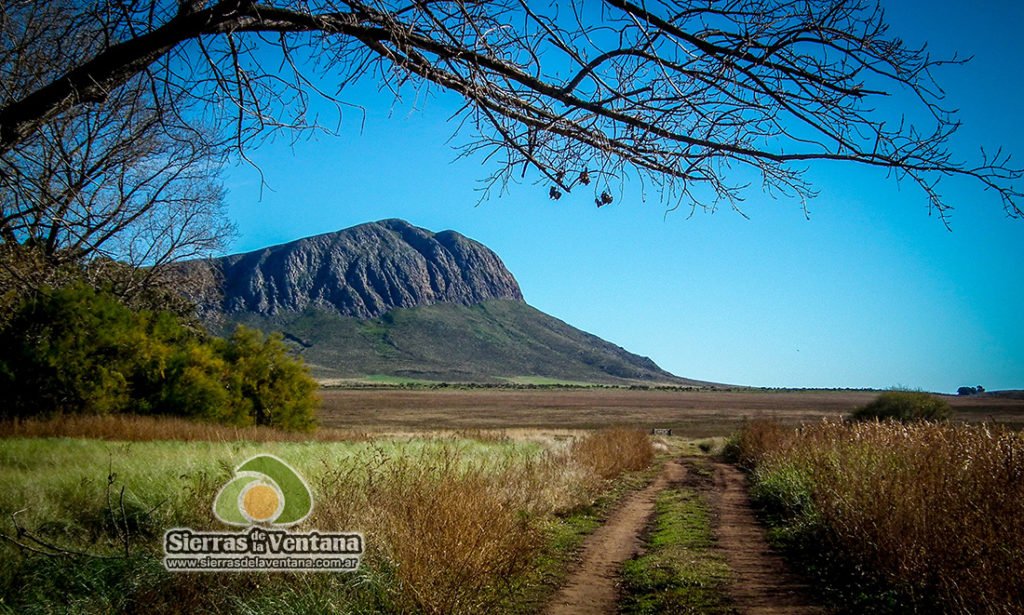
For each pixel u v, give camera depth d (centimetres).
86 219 452
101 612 577
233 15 315
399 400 13950
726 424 8119
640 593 785
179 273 1488
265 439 2662
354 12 326
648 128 331
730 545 1052
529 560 852
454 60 329
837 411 10906
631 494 1792
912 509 769
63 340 2938
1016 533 622
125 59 326
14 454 1484
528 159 359
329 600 606
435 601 639
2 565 647
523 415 10050
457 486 850
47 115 348
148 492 923
